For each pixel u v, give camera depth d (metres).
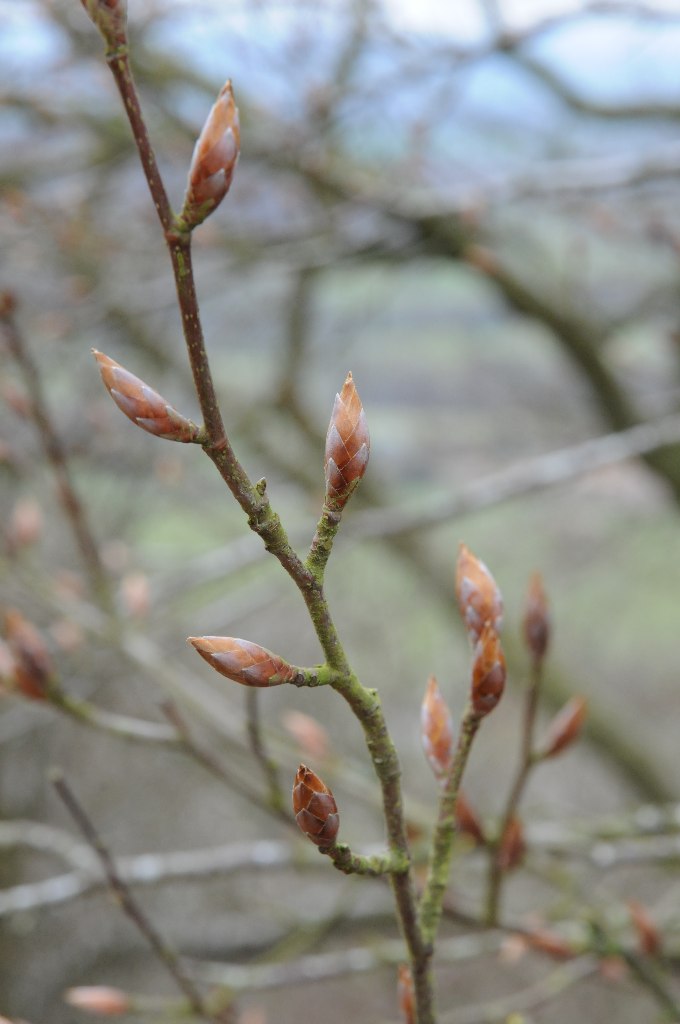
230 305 5.86
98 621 2.75
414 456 7.30
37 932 6.06
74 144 4.54
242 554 3.32
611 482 7.24
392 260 5.04
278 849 2.36
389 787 1.05
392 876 1.09
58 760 6.34
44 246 4.27
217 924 5.84
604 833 2.67
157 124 4.29
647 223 4.43
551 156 5.04
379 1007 6.70
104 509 5.70
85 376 5.10
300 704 6.79
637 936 2.00
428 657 7.42
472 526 7.70
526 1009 2.35
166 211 0.83
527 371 7.12
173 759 6.54
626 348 5.90
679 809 2.65
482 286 5.38
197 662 6.51
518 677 6.19
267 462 6.27
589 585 7.82
